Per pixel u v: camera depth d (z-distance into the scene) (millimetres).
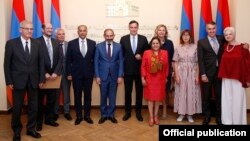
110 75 4367
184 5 4871
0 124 4367
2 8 4699
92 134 3904
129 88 4535
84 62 4262
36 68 3643
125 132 3988
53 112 4270
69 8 5113
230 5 5047
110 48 4332
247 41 4812
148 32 5180
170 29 5180
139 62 4469
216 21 4844
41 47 3705
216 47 4102
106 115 4535
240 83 3842
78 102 4371
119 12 5133
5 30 4742
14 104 3586
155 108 4348
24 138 3727
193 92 4355
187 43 4371
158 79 4180
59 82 4047
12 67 3521
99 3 5121
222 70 3906
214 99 4527
